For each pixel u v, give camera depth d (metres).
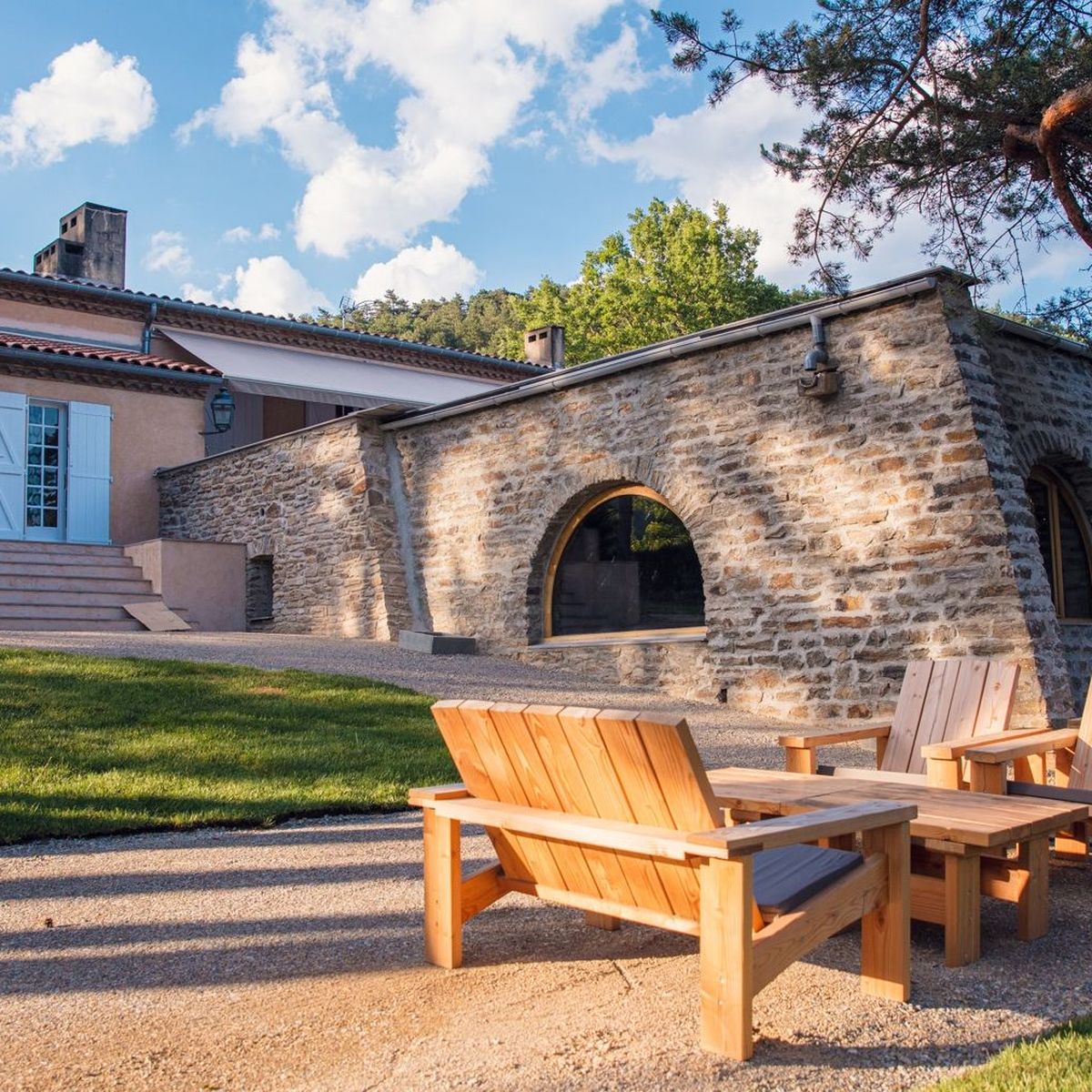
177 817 6.57
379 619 14.90
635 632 12.75
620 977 4.21
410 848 6.16
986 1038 3.55
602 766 3.67
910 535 10.05
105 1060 3.47
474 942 4.70
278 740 8.44
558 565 13.66
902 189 10.52
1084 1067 3.14
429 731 9.12
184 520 19.42
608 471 12.66
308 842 6.30
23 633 13.01
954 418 9.83
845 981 4.12
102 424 19.14
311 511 16.31
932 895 4.40
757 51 10.11
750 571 11.27
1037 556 9.80
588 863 4.02
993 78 9.40
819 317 10.66
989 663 6.66
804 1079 3.25
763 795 5.03
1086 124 9.23
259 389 20.70
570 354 44.47
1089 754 5.70
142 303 21.19
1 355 17.80
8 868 5.71
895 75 10.10
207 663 10.97
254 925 4.86
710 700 11.59
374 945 4.60
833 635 10.55
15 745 7.68
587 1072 3.32
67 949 4.53
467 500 14.51
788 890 3.67
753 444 11.31
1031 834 4.38
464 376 26.03
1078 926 4.81
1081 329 10.70
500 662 13.46
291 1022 3.78
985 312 10.24
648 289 43.19
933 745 5.62
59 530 18.88
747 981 3.40
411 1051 3.52
